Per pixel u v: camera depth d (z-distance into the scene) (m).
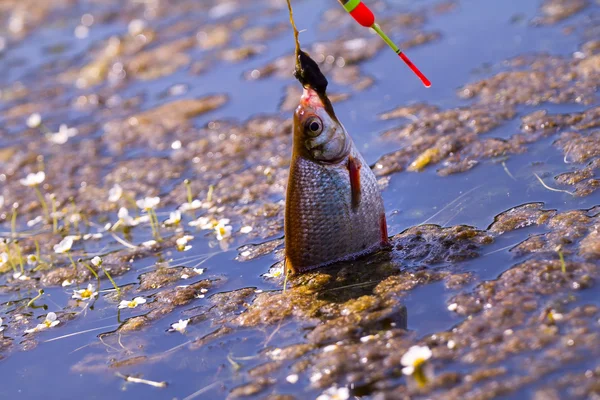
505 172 10.87
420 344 7.46
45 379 8.40
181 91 16.98
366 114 14.06
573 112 12.11
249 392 7.38
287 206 8.95
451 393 6.68
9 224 13.03
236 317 8.76
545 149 11.23
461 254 8.95
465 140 11.98
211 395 7.52
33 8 24.27
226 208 11.87
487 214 9.84
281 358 7.78
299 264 9.20
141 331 8.94
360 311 8.25
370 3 19.67
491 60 14.97
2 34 22.73
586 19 15.66
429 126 12.80
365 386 7.06
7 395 8.25
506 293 7.91
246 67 17.48
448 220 9.91
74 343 8.98
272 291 9.12
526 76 13.78
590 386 6.34
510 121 12.41
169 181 13.34
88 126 16.33
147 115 16.16
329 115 8.55
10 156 15.57
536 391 6.46
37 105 17.91
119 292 9.98
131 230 11.91
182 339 8.61
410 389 6.87
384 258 9.18
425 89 14.51
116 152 14.93
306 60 8.40
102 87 18.20
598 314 7.24
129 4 23.38
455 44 16.11
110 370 8.29
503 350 7.07
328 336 7.95
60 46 21.16
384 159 12.09
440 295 8.27
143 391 7.83
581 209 9.38
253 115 15.16
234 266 10.08
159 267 10.49
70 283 10.55
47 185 14.05
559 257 8.34
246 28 19.64
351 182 8.88
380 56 16.44
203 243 10.95
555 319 7.31
